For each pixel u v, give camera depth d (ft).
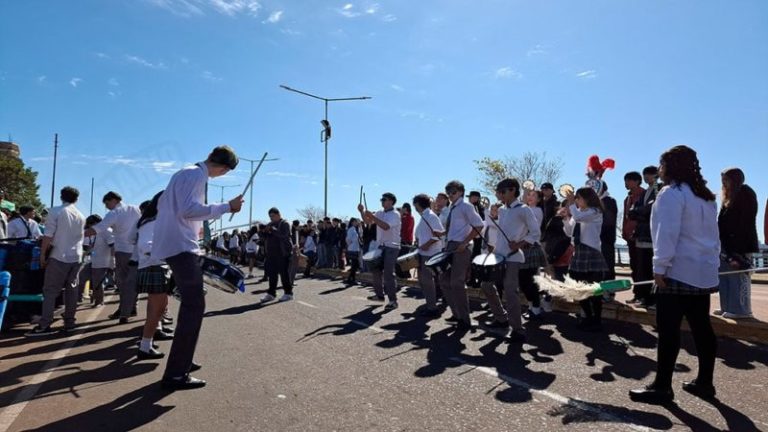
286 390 15.06
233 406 13.79
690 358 17.66
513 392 14.71
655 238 13.56
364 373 16.74
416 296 36.42
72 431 12.20
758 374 15.74
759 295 35.37
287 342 21.30
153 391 15.14
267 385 15.55
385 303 32.76
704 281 13.29
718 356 17.75
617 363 17.47
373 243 46.98
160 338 22.71
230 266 18.01
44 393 15.05
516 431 11.97
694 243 13.37
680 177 13.62
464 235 23.93
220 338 22.16
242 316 28.02
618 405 13.52
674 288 13.37
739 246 19.99
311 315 28.12
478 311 28.84
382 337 22.16
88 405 13.98
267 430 12.18
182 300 15.46
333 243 60.23
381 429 12.17
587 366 17.21
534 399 14.10
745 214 19.86
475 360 18.20
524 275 24.40
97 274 33.88
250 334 22.95
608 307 24.91
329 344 20.86
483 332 22.93
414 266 28.19
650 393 13.60
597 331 22.20
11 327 25.96
